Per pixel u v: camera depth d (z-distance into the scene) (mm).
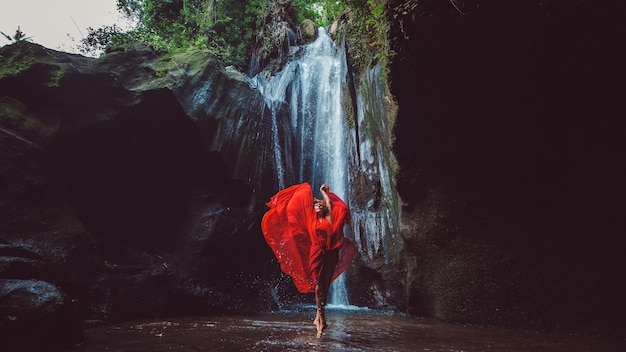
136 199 9336
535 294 6234
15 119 7441
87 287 7070
